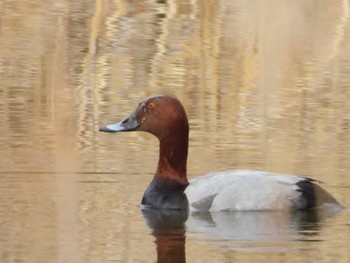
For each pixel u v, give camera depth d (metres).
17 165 14.04
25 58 20.64
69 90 18.59
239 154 14.79
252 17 23.20
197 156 14.66
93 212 12.18
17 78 19.30
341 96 18.44
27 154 14.66
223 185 12.52
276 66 20.27
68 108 17.45
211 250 10.73
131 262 10.29
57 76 19.47
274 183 12.48
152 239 11.15
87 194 12.90
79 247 10.79
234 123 16.67
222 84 19.09
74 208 12.27
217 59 20.70
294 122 16.77
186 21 23.19
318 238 11.20
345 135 15.98
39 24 23.08
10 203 12.40
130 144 15.46
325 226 11.72
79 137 15.79
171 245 10.93
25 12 23.98
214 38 22.08
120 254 10.57
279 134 15.98
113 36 22.31
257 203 12.38
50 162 14.25
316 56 20.98
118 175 13.76
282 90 18.77
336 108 17.69
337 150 15.05
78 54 21.05
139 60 20.62
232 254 10.58
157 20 23.34
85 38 22.16
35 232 11.30
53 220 11.79
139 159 14.56
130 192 13.08
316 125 16.61
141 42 21.94
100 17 23.44
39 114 17.09
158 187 12.66
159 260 10.37
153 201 12.55
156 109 12.85
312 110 17.53
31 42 21.83
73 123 16.61
